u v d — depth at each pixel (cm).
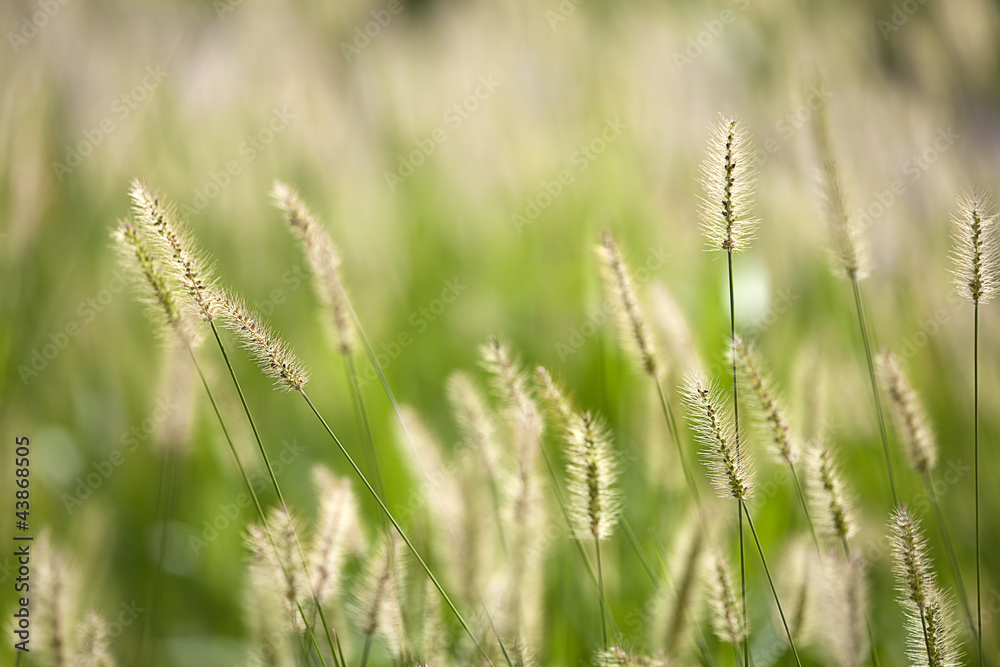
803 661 150
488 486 148
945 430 164
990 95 216
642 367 146
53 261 176
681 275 201
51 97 187
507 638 141
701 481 155
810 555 145
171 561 159
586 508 139
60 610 141
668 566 146
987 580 154
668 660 137
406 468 165
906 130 198
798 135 180
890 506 158
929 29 219
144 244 138
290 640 143
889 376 146
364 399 183
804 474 154
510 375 145
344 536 142
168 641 154
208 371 153
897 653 151
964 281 139
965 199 140
